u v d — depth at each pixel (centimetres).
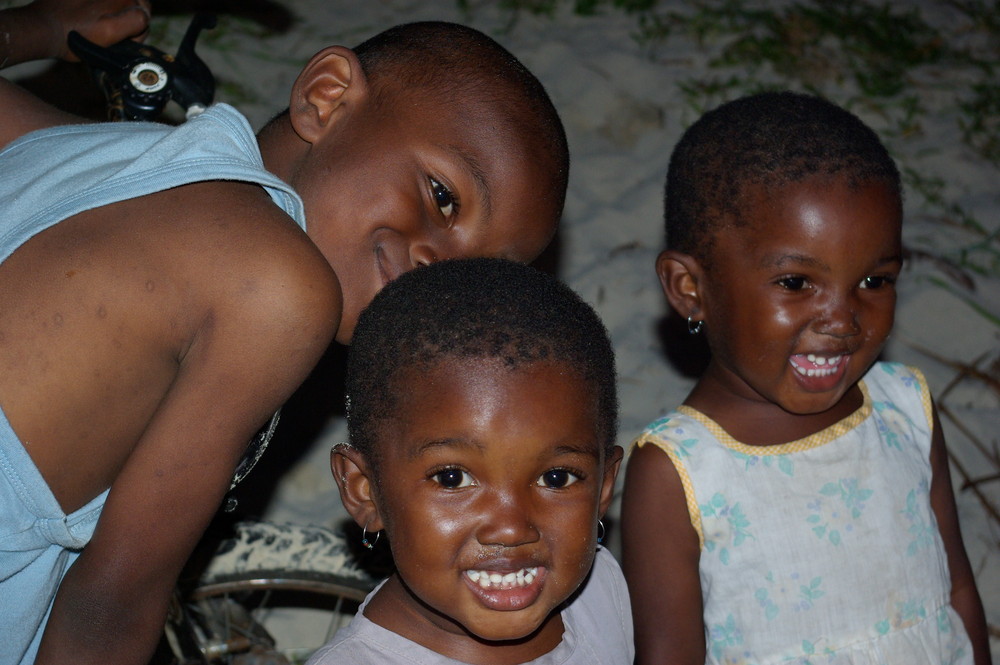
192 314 133
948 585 192
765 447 183
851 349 175
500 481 135
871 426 189
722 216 177
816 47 479
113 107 193
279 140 172
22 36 192
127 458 141
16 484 135
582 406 137
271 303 132
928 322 354
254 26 448
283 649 261
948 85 466
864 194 170
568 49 452
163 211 135
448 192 162
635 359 335
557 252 367
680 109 430
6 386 132
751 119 177
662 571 181
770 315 175
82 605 134
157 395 138
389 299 145
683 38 472
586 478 140
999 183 418
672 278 189
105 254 133
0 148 166
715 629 183
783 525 181
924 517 189
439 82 164
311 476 294
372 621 152
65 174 145
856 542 183
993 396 333
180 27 441
